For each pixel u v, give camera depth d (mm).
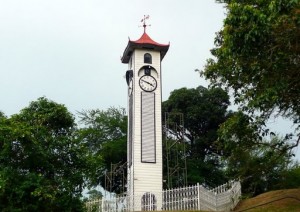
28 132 18781
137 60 43562
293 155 21297
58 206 18984
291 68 16859
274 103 18438
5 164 18906
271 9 15664
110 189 45375
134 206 35562
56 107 20594
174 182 46031
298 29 15961
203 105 51531
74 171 20109
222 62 20562
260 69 17047
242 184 33188
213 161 49781
